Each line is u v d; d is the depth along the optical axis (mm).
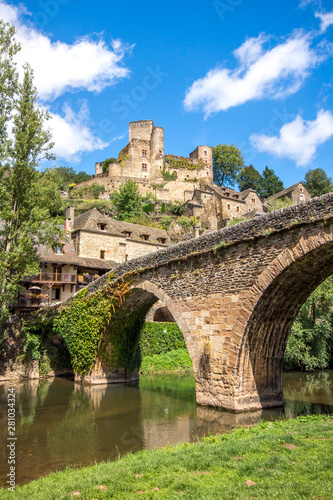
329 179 69312
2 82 20188
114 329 20672
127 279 17594
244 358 12359
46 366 24250
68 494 5574
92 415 13391
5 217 19938
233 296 12344
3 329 22891
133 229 43031
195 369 13656
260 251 11617
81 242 35750
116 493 5434
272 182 76688
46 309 23656
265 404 13016
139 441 9852
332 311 25219
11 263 20125
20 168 20172
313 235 10195
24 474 7629
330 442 7004
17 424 12227
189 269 14195
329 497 4566
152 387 19719
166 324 30078
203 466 6312
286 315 13047
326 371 25250
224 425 10883
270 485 5113
